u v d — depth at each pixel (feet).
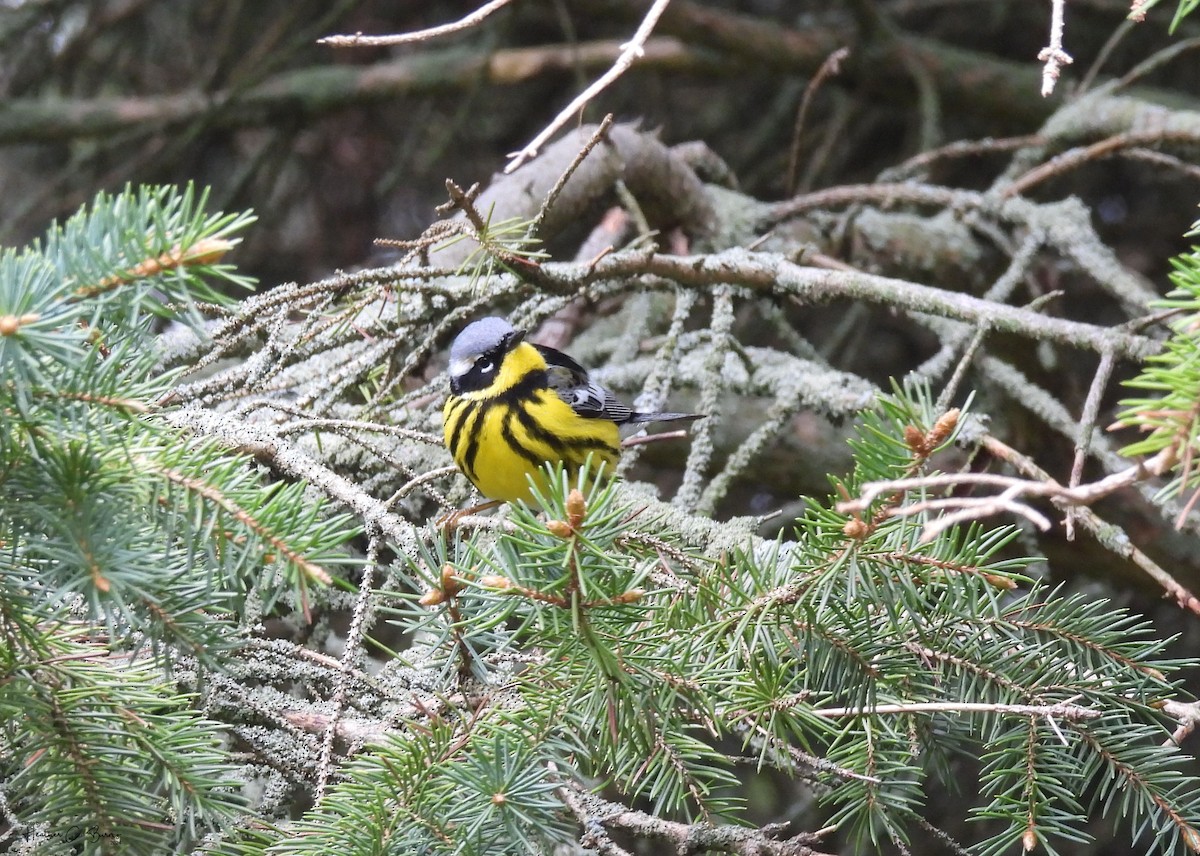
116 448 16.44
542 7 62.69
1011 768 20.47
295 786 25.63
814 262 41.11
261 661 22.65
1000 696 20.49
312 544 16.42
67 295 15.03
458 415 32.45
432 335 30.35
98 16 58.18
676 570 21.84
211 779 18.22
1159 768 20.21
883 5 59.67
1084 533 44.50
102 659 18.98
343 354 32.99
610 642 17.80
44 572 16.90
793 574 18.33
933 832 20.58
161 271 14.90
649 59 57.72
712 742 38.65
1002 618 20.65
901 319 52.26
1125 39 58.23
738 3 62.28
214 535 16.43
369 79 57.21
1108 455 36.01
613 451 34.22
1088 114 47.16
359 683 21.63
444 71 57.31
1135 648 20.12
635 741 19.11
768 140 60.18
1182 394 13.50
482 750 17.65
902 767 20.52
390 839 17.63
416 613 17.40
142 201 15.23
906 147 60.13
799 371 37.42
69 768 17.93
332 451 32.14
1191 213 53.88
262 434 22.81
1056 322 33.81
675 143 61.98
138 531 16.52
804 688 20.11
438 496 25.25
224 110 55.36
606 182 42.50
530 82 61.05
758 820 40.88
